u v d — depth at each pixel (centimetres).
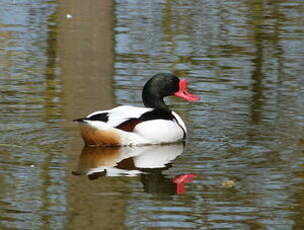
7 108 1487
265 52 1959
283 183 1127
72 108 1501
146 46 1988
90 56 1889
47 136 1339
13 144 1287
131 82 1683
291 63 1858
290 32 2178
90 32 2108
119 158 1252
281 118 1468
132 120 1324
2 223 970
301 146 1308
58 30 2130
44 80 1692
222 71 1783
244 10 2467
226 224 976
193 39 2077
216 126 1423
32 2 2495
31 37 2062
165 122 1336
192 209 1023
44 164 1197
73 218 987
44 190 1083
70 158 1235
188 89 1645
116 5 2456
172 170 1185
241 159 1239
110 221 980
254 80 1717
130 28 2166
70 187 1098
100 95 1591
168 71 1770
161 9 2441
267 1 2623
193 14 2386
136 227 961
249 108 1527
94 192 1077
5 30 2130
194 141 1341
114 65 1814
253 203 1045
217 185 1117
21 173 1152
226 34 2136
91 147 1306
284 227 969
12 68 1781
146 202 1047
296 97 1600
